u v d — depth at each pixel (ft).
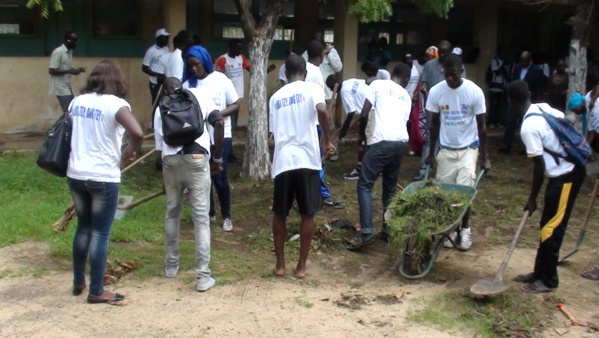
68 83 33.53
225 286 17.80
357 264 20.07
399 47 47.47
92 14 38.93
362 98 30.22
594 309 17.26
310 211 18.15
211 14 41.63
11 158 30.83
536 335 15.75
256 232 22.63
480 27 47.91
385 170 21.63
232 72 34.68
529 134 17.26
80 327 15.08
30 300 16.46
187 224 23.20
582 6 32.24
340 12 42.19
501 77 45.57
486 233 23.48
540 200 27.37
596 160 33.37
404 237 18.42
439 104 21.29
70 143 15.79
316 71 25.54
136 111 40.32
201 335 14.89
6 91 37.11
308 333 15.20
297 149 17.89
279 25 43.11
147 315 15.81
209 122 17.90
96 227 16.03
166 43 35.53
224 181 22.16
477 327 15.92
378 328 15.61
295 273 18.95
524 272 19.66
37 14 37.76
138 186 27.37
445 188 20.52
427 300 17.30
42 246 20.17
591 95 24.98
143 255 19.80
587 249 22.02
